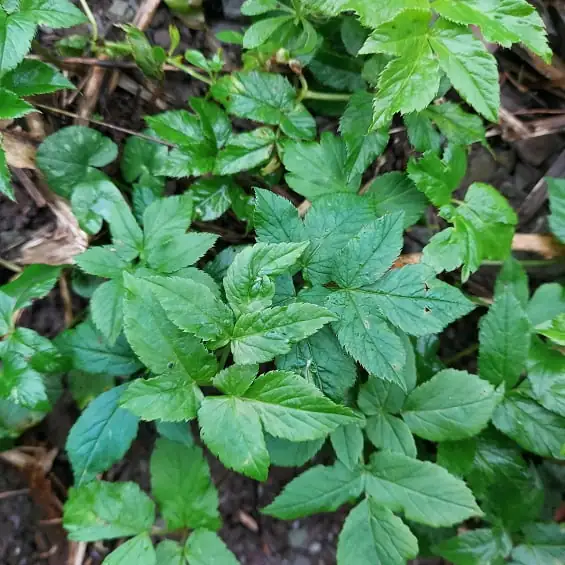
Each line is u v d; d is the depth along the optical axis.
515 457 0.34
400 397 0.32
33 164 0.36
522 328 0.33
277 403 0.27
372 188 0.35
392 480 0.31
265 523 0.39
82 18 0.32
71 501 0.31
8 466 0.37
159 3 0.39
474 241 0.33
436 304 0.29
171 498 0.32
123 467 0.39
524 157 0.42
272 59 0.36
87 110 0.38
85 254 0.31
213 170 0.34
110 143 0.36
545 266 0.41
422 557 0.36
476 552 0.33
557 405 0.32
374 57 0.35
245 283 0.27
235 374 0.27
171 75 0.39
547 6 0.40
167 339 0.27
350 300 0.29
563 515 0.36
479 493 0.34
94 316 0.30
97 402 0.32
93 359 0.32
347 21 0.35
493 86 0.29
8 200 0.37
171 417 0.27
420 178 0.33
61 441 0.38
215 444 0.26
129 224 0.31
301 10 0.34
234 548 0.39
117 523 0.31
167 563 0.31
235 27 0.40
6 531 0.37
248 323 0.27
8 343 0.32
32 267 0.34
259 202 0.30
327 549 0.39
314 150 0.34
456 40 0.29
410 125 0.35
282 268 0.27
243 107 0.35
